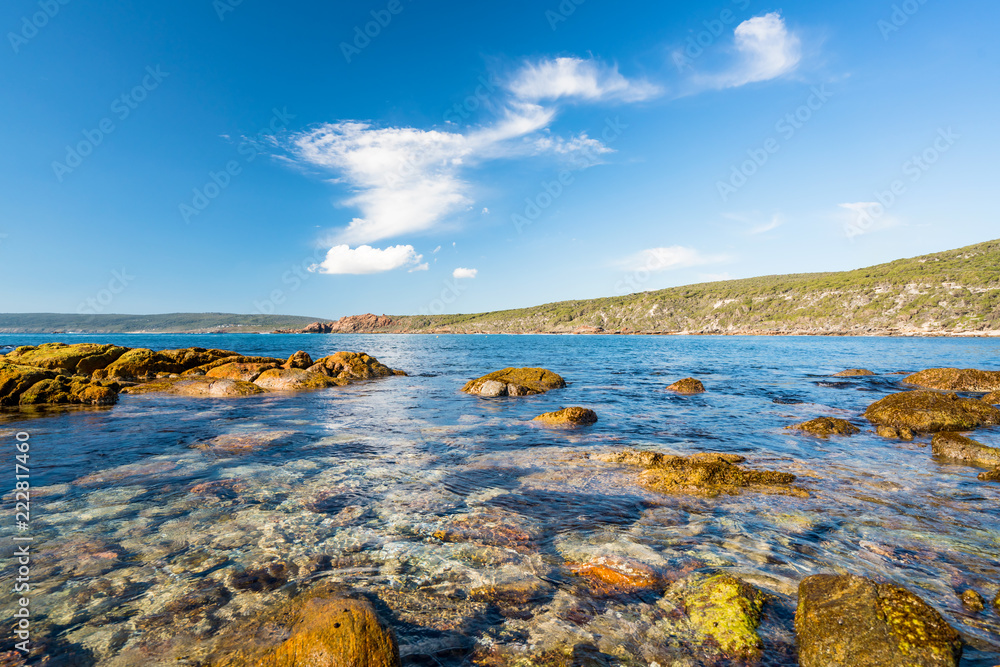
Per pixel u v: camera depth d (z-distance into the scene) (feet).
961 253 417.28
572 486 24.71
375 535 18.63
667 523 19.90
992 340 249.34
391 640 11.54
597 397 60.23
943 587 14.80
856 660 10.59
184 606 13.66
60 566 16.01
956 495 23.24
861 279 406.00
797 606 13.32
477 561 16.51
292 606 13.64
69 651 11.68
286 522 19.93
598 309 543.39
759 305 433.07
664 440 35.83
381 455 31.22
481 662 11.44
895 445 33.96
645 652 11.79
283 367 77.97
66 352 77.46
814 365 112.88
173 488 24.31
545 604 13.91
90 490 24.00
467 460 29.94
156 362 78.28
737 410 49.85
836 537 18.48
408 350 206.59
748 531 19.06
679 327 449.48
